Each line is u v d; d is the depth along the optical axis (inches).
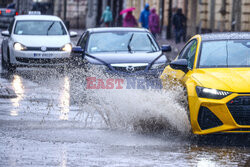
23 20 1711.4
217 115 694.5
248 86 695.1
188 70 789.2
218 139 728.3
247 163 596.4
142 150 657.6
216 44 818.2
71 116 891.4
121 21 4704.7
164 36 3604.8
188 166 580.4
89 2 5260.8
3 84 1284.4
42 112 927.0
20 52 1576.0
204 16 3186.5
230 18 2874.0
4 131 762.2
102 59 1150.3
